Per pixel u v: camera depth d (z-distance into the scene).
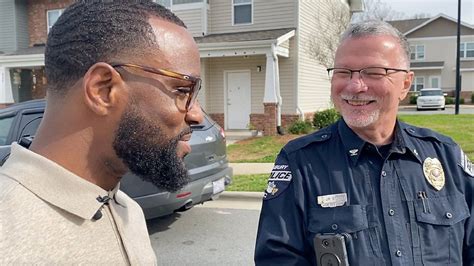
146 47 0.93
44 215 0.86
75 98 0.92
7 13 16.09
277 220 1.63
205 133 4.61
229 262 3.92
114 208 1.05
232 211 5.58
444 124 15.28
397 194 1.60
